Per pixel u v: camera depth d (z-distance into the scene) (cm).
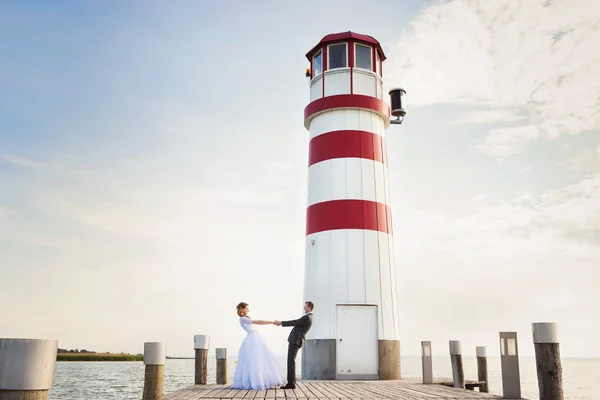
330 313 1802
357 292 1814
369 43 2083
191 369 11331
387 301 1844
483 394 1095
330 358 1756
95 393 4284
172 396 1009
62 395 4066
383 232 1908
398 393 1104
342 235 1862
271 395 1039
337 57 2072
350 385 1381
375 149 1984
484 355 1698
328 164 1950
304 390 1174
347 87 2016
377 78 2077
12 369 365
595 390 6575
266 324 1257
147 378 859
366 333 1797
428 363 1477
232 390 1174
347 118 1986
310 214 1970
